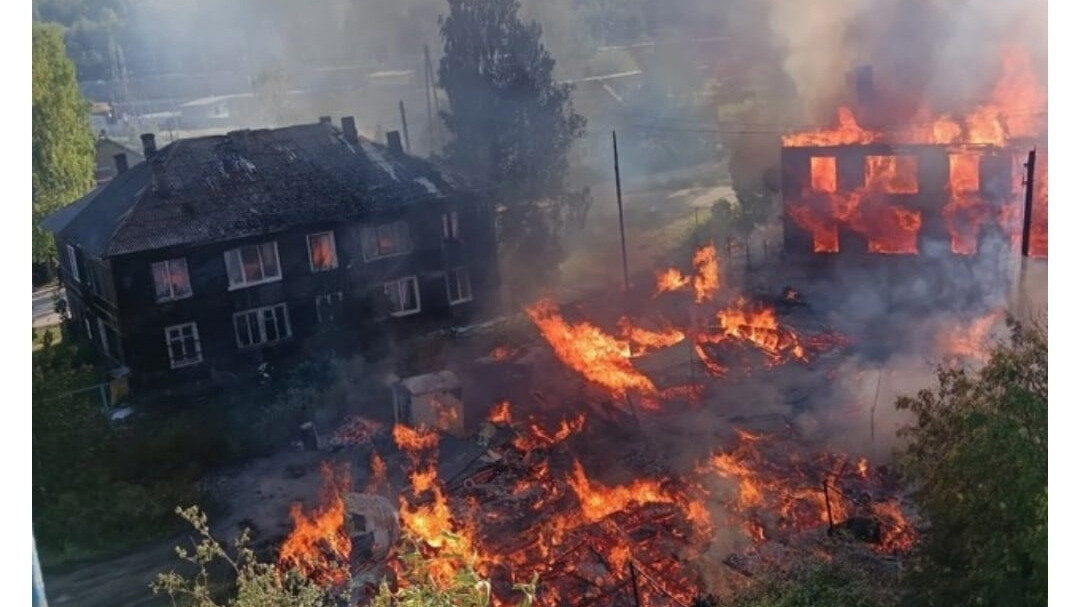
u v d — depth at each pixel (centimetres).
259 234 2458
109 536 1681
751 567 1277
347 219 2570
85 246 2438
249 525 1722
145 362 2369
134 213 2395
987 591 805
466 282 2842
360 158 2762
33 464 1777
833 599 988
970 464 835
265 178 2597
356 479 1858
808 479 1614
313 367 2441
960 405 885
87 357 2572
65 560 1599
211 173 2561
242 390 2400
